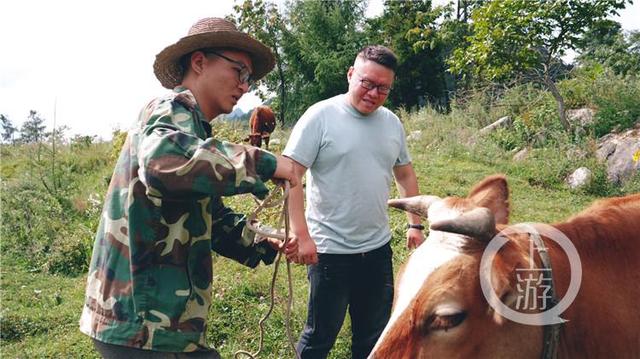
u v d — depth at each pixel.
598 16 13.10
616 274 2.61
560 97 13.64
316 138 3.76
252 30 30.02
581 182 11.17
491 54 14.09
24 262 8.77
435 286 2.25
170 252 2.50
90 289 2.58
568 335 2.42
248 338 5.65
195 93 2.75
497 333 2.26
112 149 14.48
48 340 6.08
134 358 2.50
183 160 2.26
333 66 33.59
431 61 30.58
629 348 2.51
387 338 2.32
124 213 2.50
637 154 6.27
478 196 2.71
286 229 2.69
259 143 12.64
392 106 31.92
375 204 3.87
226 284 6.69
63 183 12.55
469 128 15.24
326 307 3.94
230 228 3.06
